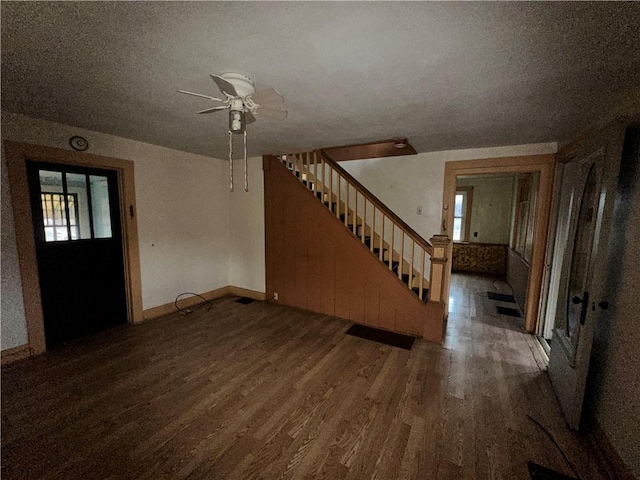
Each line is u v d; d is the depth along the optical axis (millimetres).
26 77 1700
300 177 4109
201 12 1124
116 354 2746
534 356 2797
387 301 3420
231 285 4797
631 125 1691
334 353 2826
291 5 1081
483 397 2160
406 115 2299
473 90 1822
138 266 3467
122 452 1620
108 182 3213
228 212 4684
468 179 6805
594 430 1766
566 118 2293
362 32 1246
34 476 1469
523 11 1096
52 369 2461
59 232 2865
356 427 1842
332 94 1900
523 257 4656
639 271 1503
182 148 3725
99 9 1103
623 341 1586
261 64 1534
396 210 4043
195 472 1506
